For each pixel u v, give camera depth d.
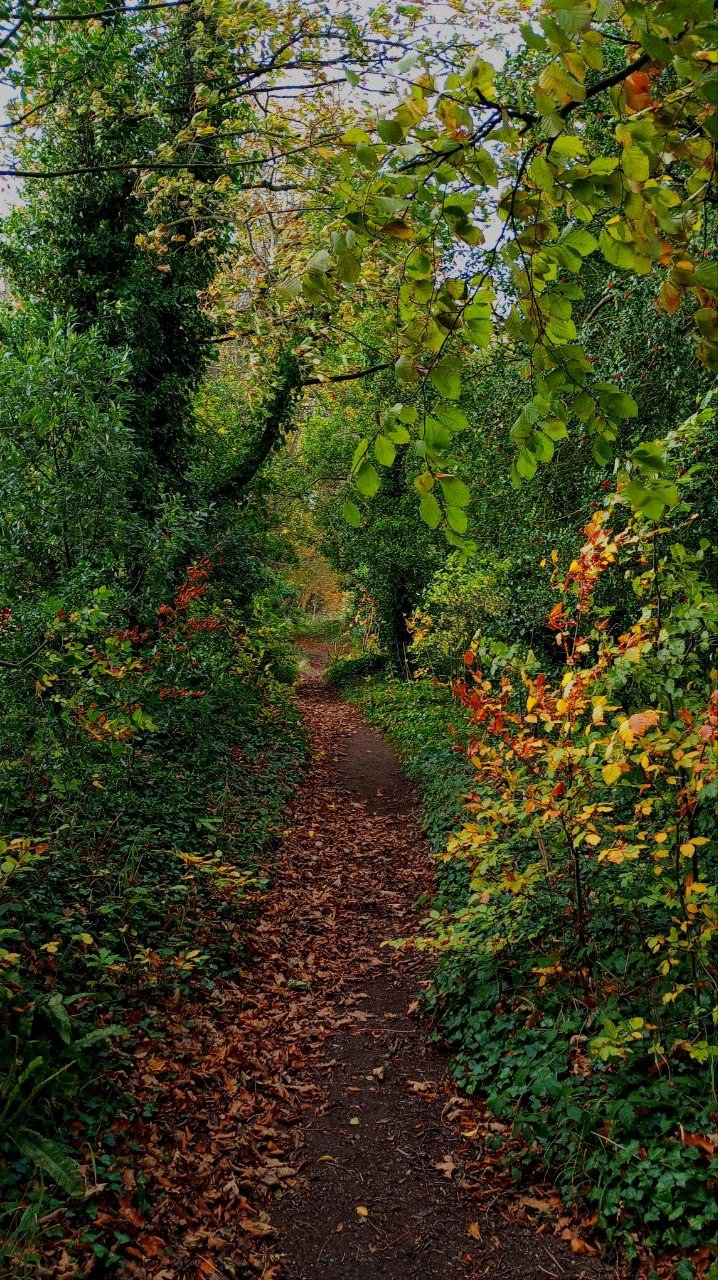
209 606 11.88
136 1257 3.29
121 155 9.74
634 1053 4.09
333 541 21.50
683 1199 3.36
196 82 9.07
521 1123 4.09
